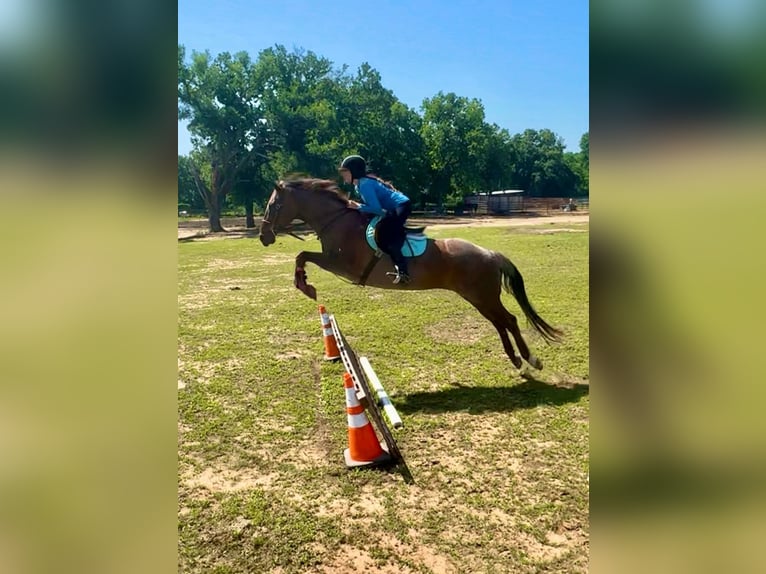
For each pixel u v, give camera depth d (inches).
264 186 1200.8
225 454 129.5
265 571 88.9
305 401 161.3
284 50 1282.0
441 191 1657.2
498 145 1873.8
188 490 113.9
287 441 136.1
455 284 173.6
